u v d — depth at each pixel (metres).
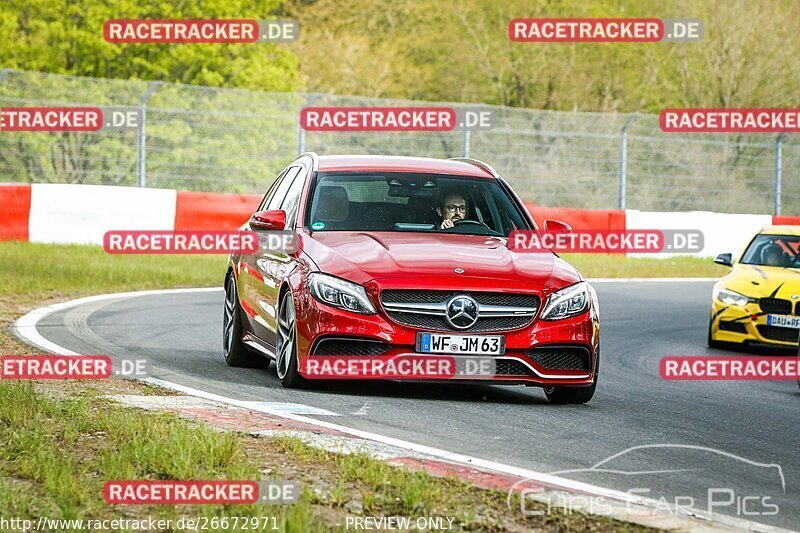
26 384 20.98
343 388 22.67
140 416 17.69
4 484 13.54
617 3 109.81
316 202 23.95
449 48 113.69
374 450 16.27
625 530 12.80
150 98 68.62
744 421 22.09
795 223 68.19
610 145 79.12
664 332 38.03
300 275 21.97
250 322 25.12
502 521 12.93
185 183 67.56
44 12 82.19
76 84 67.56
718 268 64.50
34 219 54.69
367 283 21.20
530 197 75.69
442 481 14.58
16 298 37.91
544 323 21.48
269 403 20.44
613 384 26.41
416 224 23.80
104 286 42.78
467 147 64.81
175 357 26.92
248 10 87.12
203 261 54.62
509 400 22.72
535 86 109.94
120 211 55.81
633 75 110.56
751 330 33.84
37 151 65.38
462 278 21.30
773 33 105.25
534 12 111.81
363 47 117.06
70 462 14.55
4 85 63.47
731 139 80.12
